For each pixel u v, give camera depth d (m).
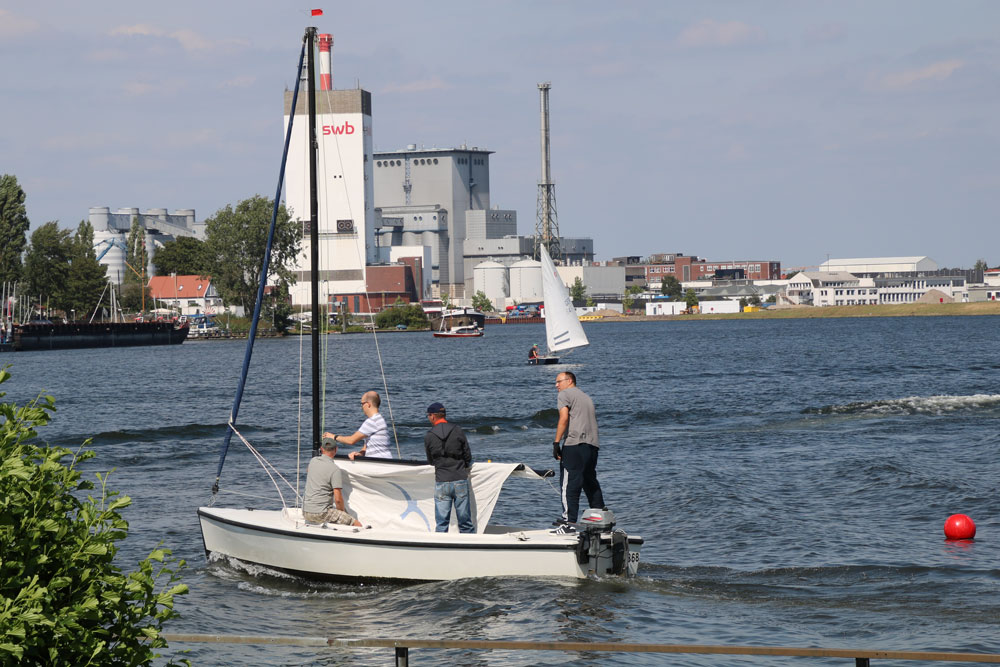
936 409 75.06
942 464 48.28
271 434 72.00
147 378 146.75
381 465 28.73
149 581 10.42
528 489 44.72
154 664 21.36
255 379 141.12
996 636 22.36
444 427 28.12
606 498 41.91
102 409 95.50
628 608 24.98
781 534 33.78
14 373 169.50
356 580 27.66
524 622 23.97
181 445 65.50
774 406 84.94
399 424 77.38
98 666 9.95
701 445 59.59
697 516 37.09
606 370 147.12
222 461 34.22
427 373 150.12
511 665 21.25
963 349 188.12
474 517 28.11
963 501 38.69
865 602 25.36
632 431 68.94
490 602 25.45
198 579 28.89
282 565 28.55
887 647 21.72
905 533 33.66
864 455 51.56
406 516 28.88
